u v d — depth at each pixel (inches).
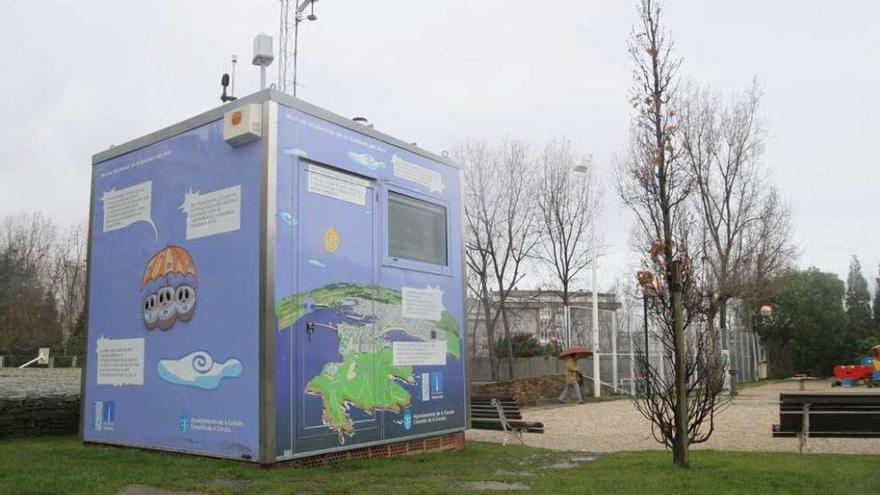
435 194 451.2
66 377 754.2
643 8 358.0
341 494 277.6
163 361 378.0
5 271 2253.9
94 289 428.1
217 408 347.9
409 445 414.0
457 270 464.4
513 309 1473.9
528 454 429.7
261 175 342.0
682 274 348.5
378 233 402.0
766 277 1568.7
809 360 2172.7
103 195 429.7
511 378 1209.4
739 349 1635.1
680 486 292.0
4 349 2023.9
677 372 341.7
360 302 384.5
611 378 1166.3
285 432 335.0
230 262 350.3
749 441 505.7
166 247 385.1
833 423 416.5
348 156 386.0
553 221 1391.5
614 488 289.4
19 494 261.9
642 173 402.9
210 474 310.2
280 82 594.6
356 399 376.2
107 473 306.3
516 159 1350.9
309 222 358.9
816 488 285.0
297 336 346.0
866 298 2682.1
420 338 426.3
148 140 402.6
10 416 462.3
